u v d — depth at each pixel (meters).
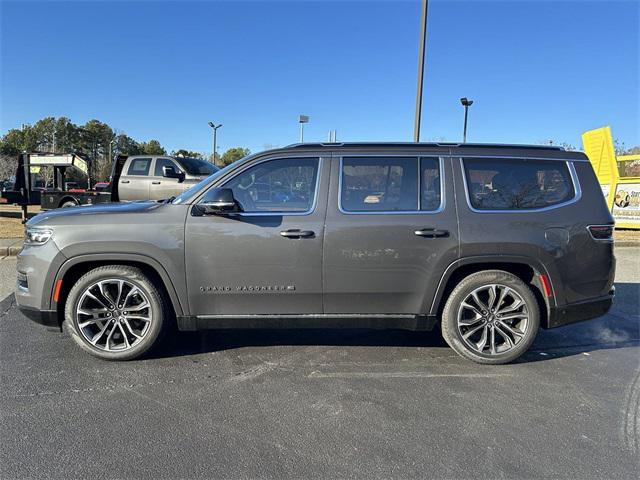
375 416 3.17
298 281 3.86
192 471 2.55
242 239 3.80
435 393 3.53
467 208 3.93
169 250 3.79
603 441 2.89
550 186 4.08
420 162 4.00
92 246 3.77
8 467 2.56
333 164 3.95
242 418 3.12
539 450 2.79
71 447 2.76
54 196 14.18
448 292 4.06
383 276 3.89
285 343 4.55
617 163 15.48
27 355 4.13
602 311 4.14
